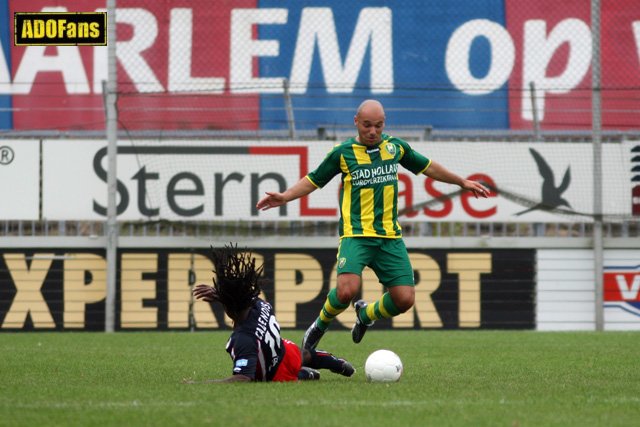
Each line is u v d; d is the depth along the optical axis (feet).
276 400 81.10
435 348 154.92
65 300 210.79
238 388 88.69
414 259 212.23
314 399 81.76
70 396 86.43
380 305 106.52
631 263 213.25
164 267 211.00
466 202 212.43
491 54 224.12
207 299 95.25
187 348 155.74
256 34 224.12
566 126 221.87
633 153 212.64
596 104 212.02
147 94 210.38
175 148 211.61
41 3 223.10
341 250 104.99
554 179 212.84
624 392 91.35
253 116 222.48
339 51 224.12
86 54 223.30
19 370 116.06
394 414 74.28
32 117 222.69
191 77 223.71
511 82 223.92
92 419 72.13
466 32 224.53
